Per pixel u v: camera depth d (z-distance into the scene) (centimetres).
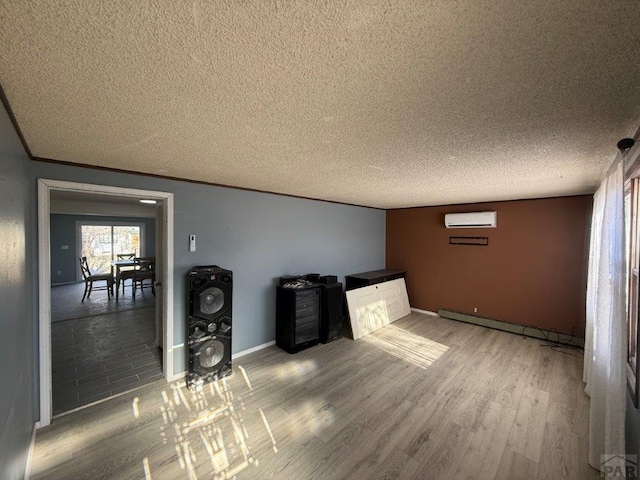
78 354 350
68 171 228
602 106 124
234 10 70
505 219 439
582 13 71
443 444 203
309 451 196
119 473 177
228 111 132
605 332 187
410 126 149
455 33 79
